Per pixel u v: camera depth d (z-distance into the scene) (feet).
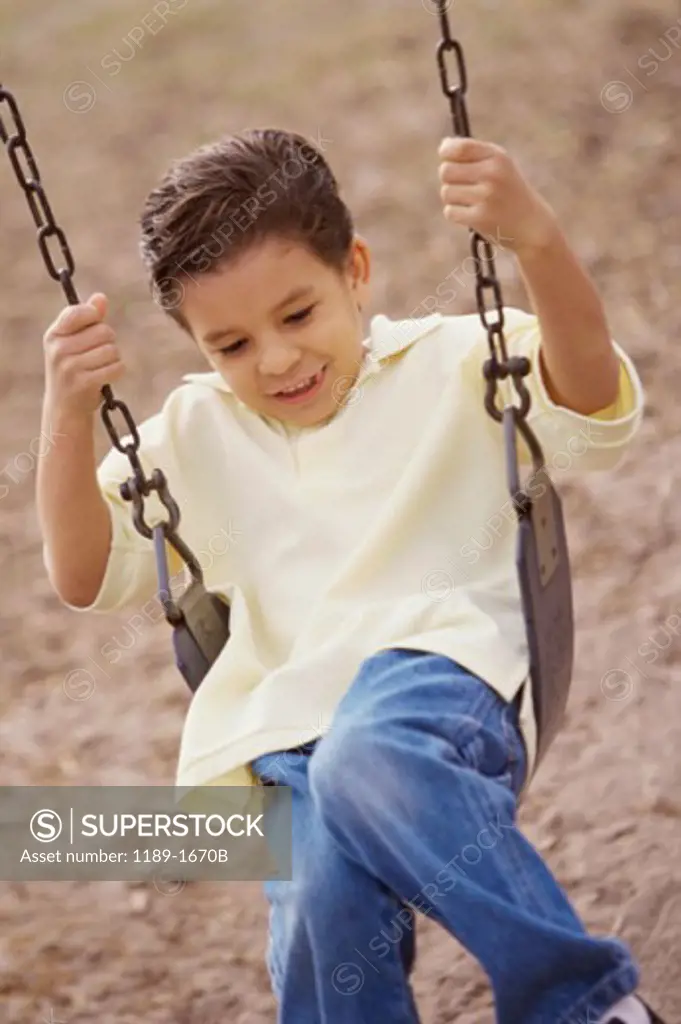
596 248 23.43
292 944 8.29
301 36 35.91
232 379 9.04
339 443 9.30
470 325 9.41
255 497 9.43
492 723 8.20
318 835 8.24
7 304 26.99
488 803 7.88
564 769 13.74
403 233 25.82
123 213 29.89
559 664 8.66
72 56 38.04
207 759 8.61
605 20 31.04
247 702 8.84
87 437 9.19
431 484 9.04
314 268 8.81
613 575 16.52
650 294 21.85
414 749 7.95
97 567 9.55
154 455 9.81
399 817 7.88
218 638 9.21
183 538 9.68
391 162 28.50
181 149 31.94
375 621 8.72
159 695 16.60
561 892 7.97
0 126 8.71
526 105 28.76
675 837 12.62
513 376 8.29
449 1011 11.28
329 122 30.89
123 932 12.98
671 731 13.94
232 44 36.60
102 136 33.50
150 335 24.75
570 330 8.67
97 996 12.29
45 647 17.92
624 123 27.04
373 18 35.70
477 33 32.71
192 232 8.72
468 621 8.59
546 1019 7.72
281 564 9.23
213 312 8.80
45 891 13.60
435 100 30.35
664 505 17.47
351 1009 8.11
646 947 11.39
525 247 8.46
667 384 19.67
